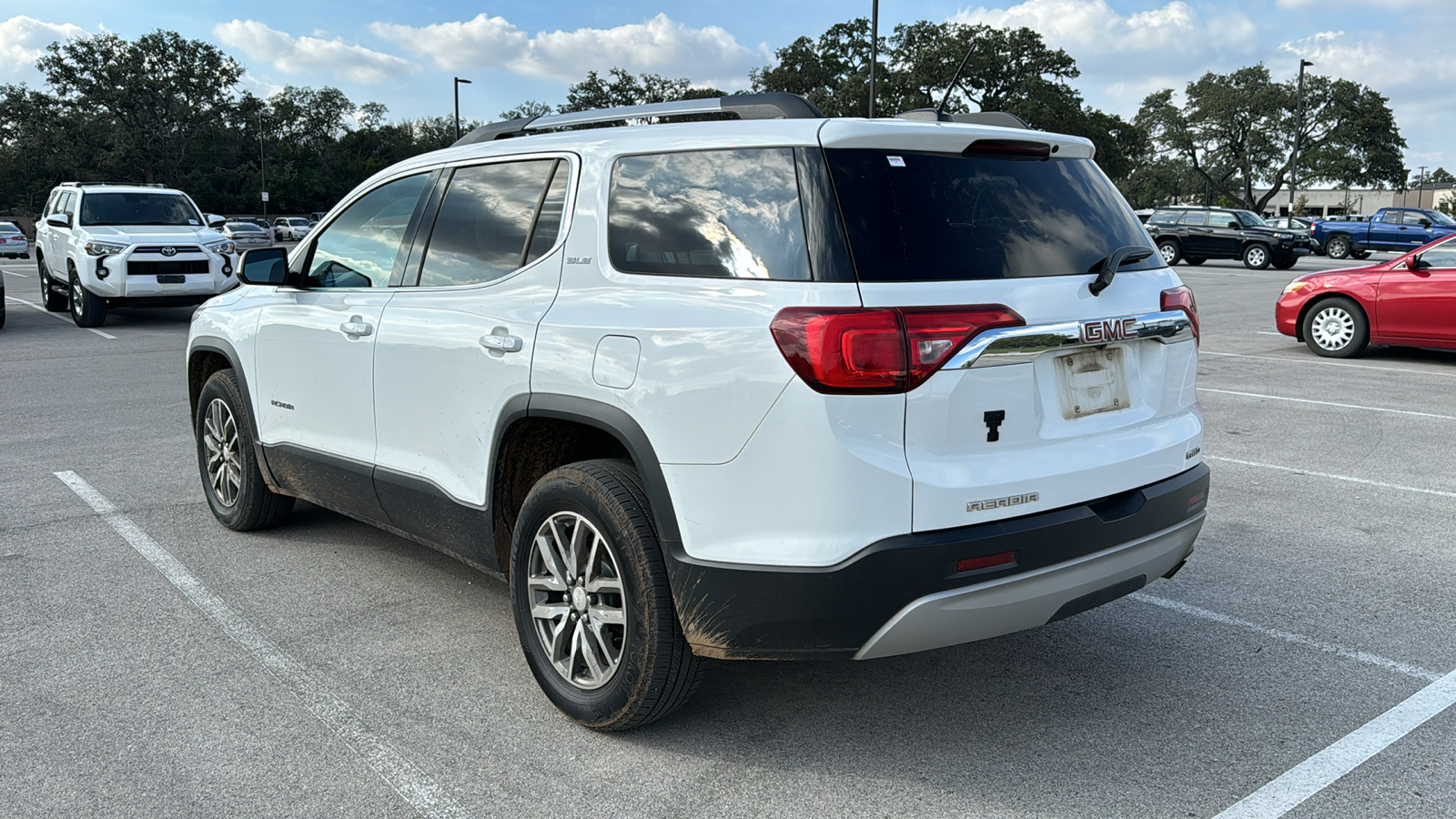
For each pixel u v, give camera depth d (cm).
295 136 10138
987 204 277
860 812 262
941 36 5206
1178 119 7125
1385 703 323
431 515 360
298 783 275
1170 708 320
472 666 349
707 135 289
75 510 534
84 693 327
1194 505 317
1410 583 430
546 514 306
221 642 368
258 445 461
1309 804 264
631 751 293
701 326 267
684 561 270
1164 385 313
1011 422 266
